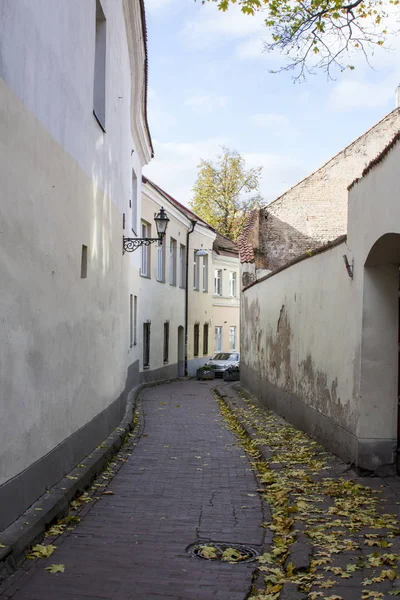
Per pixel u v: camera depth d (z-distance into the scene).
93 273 9.06
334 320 9.70
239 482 8.46
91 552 5.49
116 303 11.71
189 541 5.90
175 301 31.52
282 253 24.06
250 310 21.05
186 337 34.00
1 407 5.15
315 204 24.09
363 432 8.20
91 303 8.91
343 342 9.15
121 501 7.32
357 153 24.05
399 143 6.73
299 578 4.80
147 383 25.89
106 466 9.04
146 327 26.22
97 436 9.43
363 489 7.46
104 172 10.04
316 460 9.20
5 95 5.12
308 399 11.50
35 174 6.00
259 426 13.14
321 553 5.26
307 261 11.70
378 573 4.84
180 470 9.22
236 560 5.39
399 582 4.64
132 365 22.28
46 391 6.48
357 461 8.22
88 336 8.70
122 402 13.34
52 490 6.56
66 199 7.26
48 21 6.37
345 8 9.12
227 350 42.50
